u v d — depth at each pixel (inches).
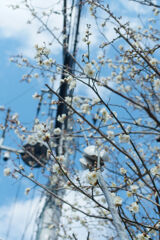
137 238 97.3
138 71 138.5
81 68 123.0
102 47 135.1
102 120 112.4
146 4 131.1
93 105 115.0
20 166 116.1
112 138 127.6
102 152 105.3
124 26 137.6
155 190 107.9
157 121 112.4
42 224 159.0
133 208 96.9
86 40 112.1
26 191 116.9
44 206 164.1
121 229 67.3
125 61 152.3
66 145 178.9
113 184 113.1
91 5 144.0
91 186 94.5
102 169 103.7
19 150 153.5
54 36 152.2
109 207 74.4
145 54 132.7
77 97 141.4
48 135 103.6
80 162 104.9
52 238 154.5
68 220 177.5
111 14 137.2
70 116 145.7
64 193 155.3
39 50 123.4
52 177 138.1
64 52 164.1
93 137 128.1
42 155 146.6
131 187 101.9
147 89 162.1
